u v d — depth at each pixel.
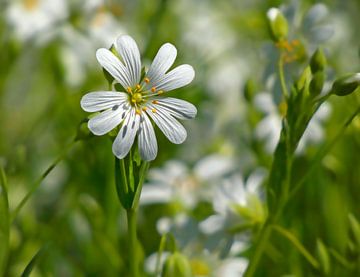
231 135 0.50
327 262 0.37
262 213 0.40
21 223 0.43
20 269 0.41
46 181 0.48
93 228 0.42
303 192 0.44
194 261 0.40
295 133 0.36
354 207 0.43
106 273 0.42
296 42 0.40
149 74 0.35
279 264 0.42
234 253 0.41
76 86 0.49
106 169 0.45
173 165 0.45
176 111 0.35
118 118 0.34
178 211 0.43
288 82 0.41
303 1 0.48
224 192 0.40
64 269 0.43
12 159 0.41
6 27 0.49
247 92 0.42
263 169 0.43
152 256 0.40
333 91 0.36
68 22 0.50
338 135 0.36
